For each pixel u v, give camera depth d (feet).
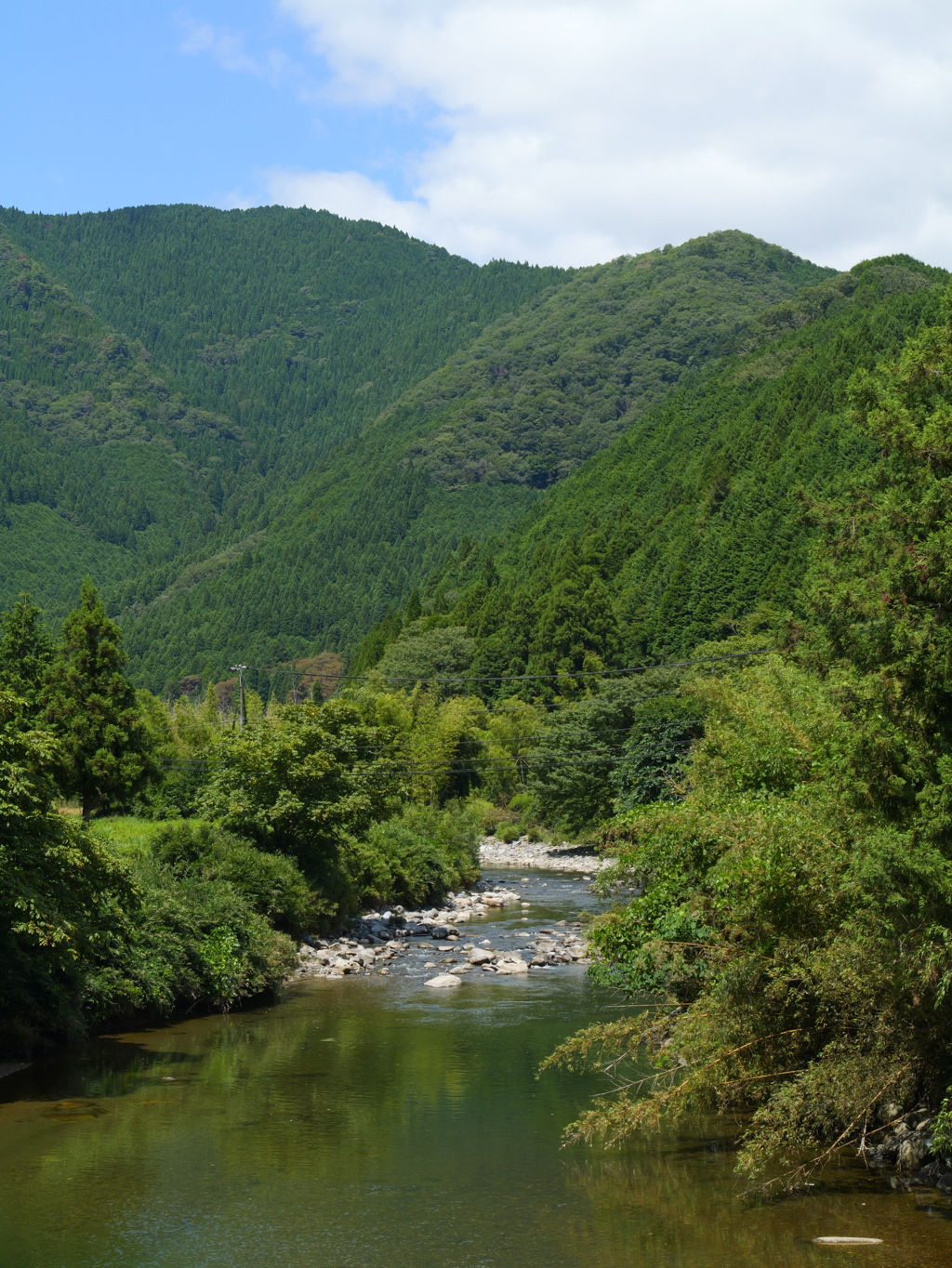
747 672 70.28
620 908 61.87
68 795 151.53
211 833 117.39
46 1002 71.36
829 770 47.09
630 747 235.40
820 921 45.14
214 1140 52.11
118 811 195.11
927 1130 45.83
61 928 60.64
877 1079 44.04
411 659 453.99
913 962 39.58
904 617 40.52
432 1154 50.01
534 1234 40.65
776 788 56.95
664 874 57.67
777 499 409.49
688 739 225.56
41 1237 40.24
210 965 86.74
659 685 269.03
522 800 333.83
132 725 157.07
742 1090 49.32
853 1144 48.55
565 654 404.16
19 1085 62.64
